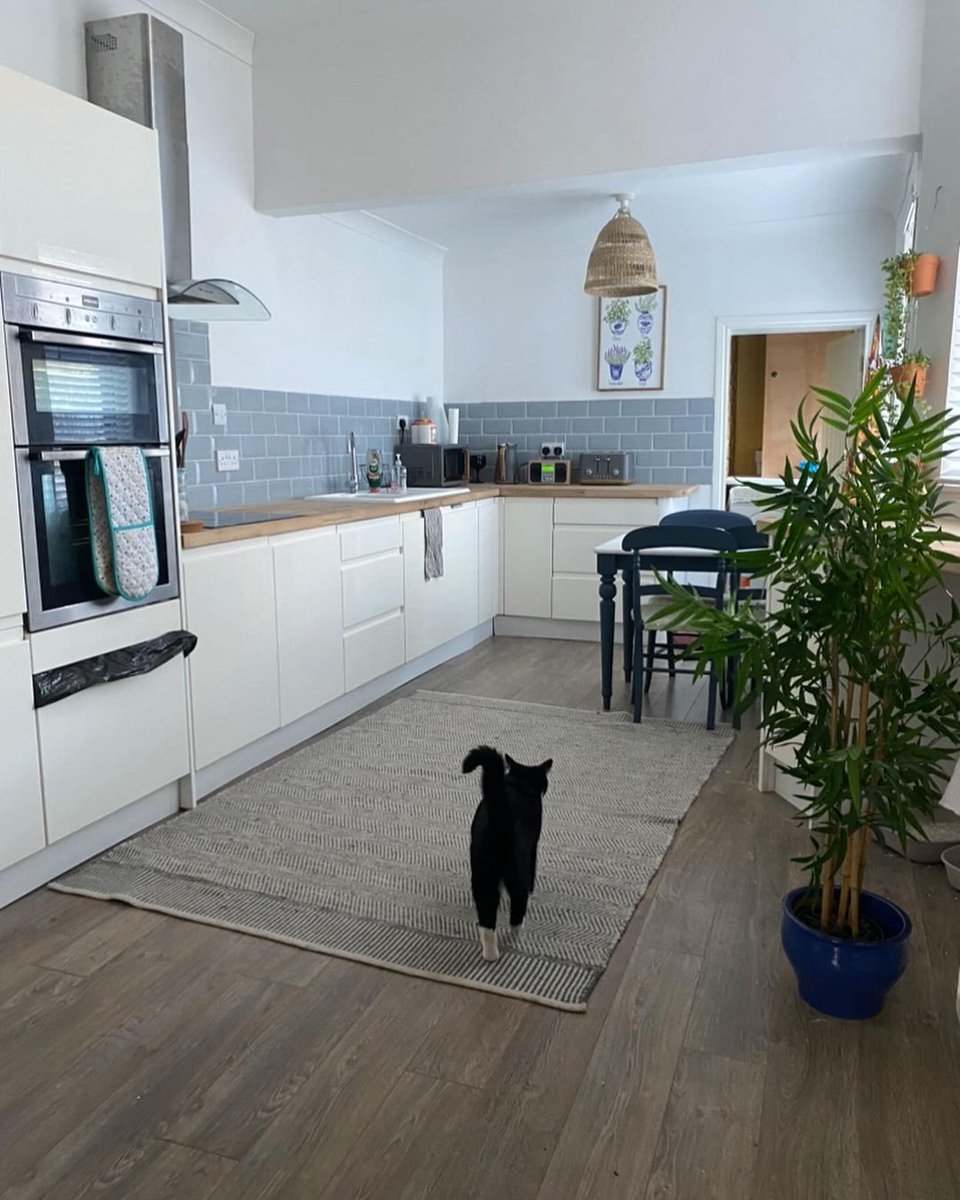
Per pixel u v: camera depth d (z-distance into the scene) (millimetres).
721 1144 1554
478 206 4766
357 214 4863
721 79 3303
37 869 2443
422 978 2043
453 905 2359
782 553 1756
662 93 3381
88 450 2418
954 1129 1588
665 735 3699
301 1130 1589
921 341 3211
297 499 4512
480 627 5504
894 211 5039
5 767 2262
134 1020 1893
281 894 2416
